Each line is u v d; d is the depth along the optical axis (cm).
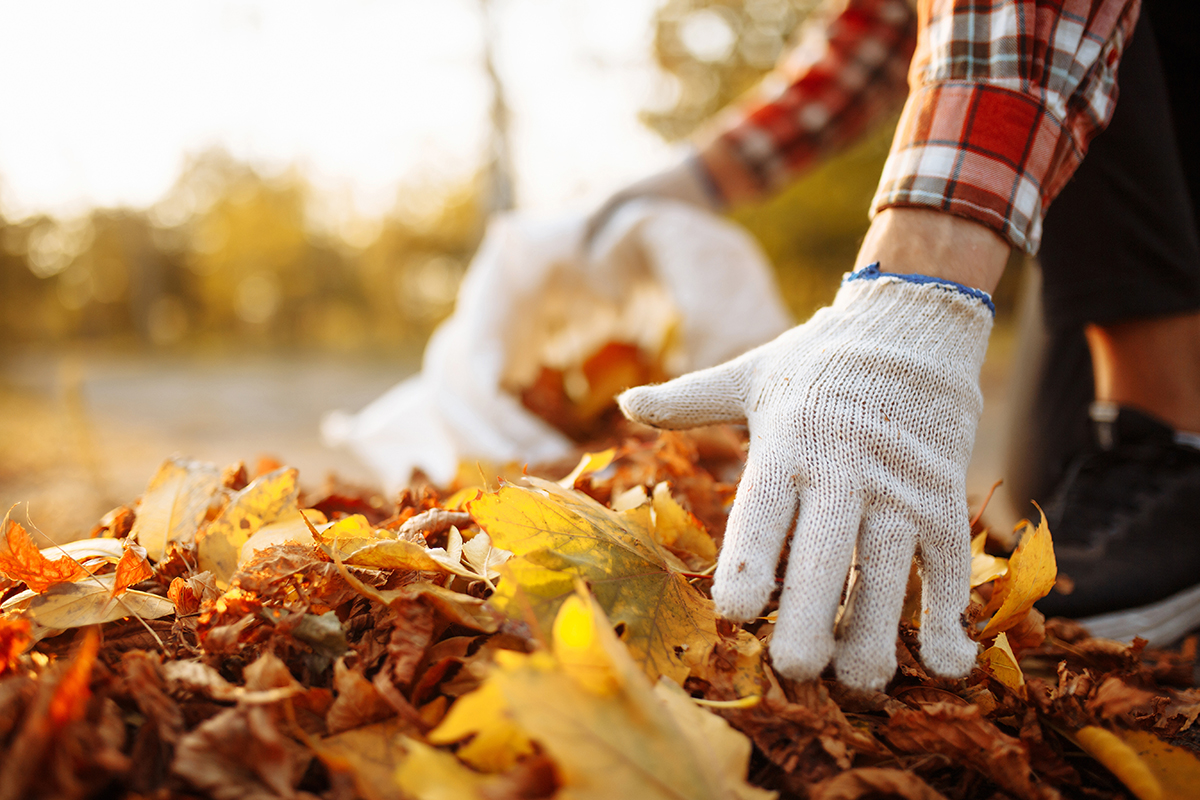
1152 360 78
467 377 124
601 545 50
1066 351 86
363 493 76
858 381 50
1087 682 48
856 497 48
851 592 48
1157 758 47
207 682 44
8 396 439
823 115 149
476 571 52
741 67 821
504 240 139
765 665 48
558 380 136
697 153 153
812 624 46
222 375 675
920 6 59
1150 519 74
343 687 44
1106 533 75
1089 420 84
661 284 142
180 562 54
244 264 1672
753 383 53
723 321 132
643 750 39
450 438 122
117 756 39
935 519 48
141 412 373
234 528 55
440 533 55
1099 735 47
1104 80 56
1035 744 47
